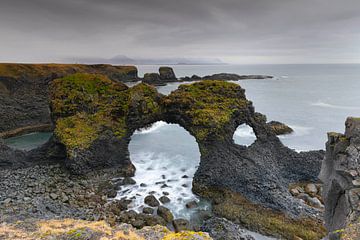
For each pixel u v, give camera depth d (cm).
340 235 1823
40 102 9106
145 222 3422
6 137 7631
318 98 13038
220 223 3322
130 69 19338
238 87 5600
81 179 4625
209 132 4878
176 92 5675
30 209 3266
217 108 5197
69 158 4712
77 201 3894
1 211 3133
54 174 4688
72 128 5119
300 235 3152
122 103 5538
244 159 4722
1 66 9919
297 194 4106
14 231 2270
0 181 4256
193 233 1948
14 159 4941
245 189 4150
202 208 3859
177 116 5478
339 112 9812
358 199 1867
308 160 4822
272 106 11150
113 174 4875
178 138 7250
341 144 2220
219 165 4581
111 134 5153
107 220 3403
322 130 7719
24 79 9450
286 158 4922
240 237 3050
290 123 8462
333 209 2231
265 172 4456
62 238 2052
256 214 3578
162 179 4788
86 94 5606
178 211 3762
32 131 8250
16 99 8700
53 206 3547
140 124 5541
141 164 5478
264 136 5172
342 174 2080
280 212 3594
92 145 4919
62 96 5606
